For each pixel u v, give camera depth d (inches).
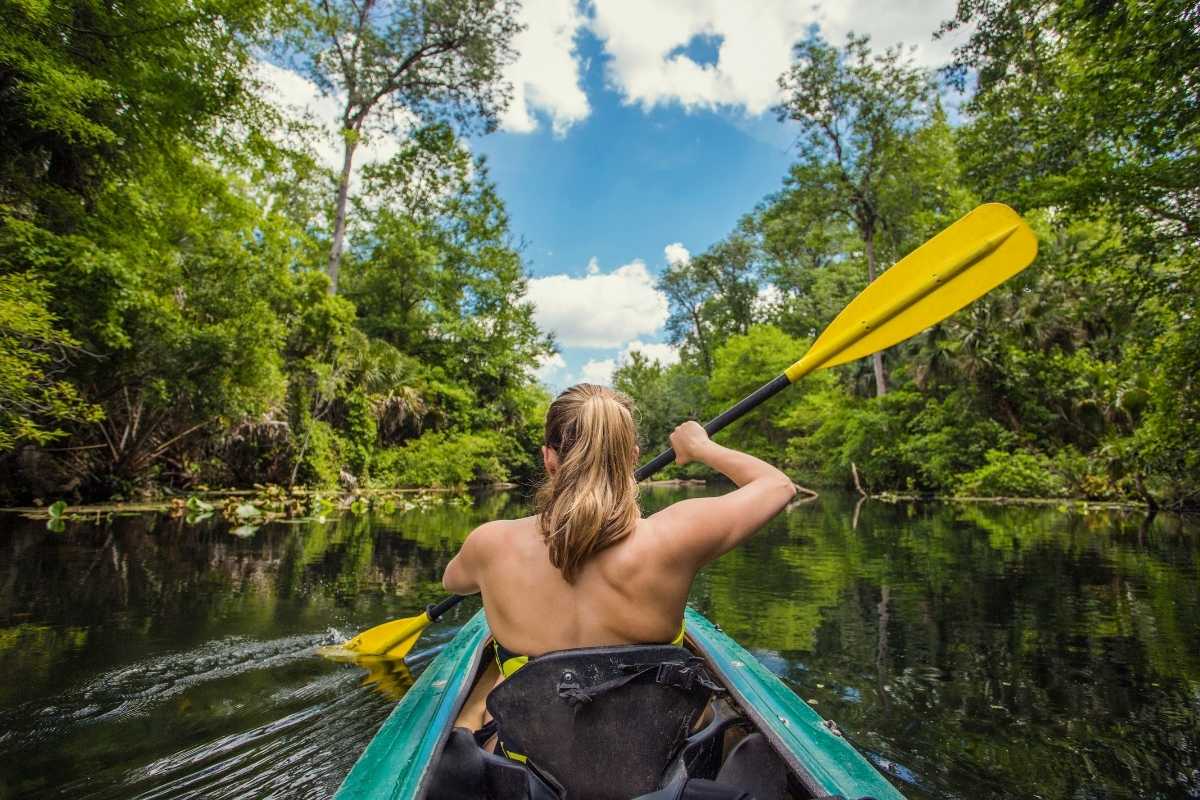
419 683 79.2
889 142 782.5
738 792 40.8
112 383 368.5
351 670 120.2
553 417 46.1
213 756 87.3
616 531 40.3
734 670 80.4
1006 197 370.6
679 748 42.4
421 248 939.3
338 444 625.0
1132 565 241.8
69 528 290.5
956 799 79.7
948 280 89.9
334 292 650.2
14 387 239.5
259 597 174.4
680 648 40.9
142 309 344.2
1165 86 281.7
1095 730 98.3
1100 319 635.5
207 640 136.2
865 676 120.9
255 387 427.8
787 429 1206.3
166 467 486.0
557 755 40.6
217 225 414.3
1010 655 132.9
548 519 41.7
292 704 104.7
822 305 1189.1
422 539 301.7
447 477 759.7
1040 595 190.2
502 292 1007.0
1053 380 681.0
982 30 446.9
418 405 796.6
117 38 295.4
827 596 189.2
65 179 319.3
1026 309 705.0
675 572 40.2
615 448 42.5
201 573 204.4
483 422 976.9
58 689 110.0
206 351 377.4
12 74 259.3
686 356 1718.8
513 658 43.3
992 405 721.0
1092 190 319.9
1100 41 296.8
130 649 130.0
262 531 315.6
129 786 79.4
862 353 88.4
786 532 366.3
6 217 267.0
